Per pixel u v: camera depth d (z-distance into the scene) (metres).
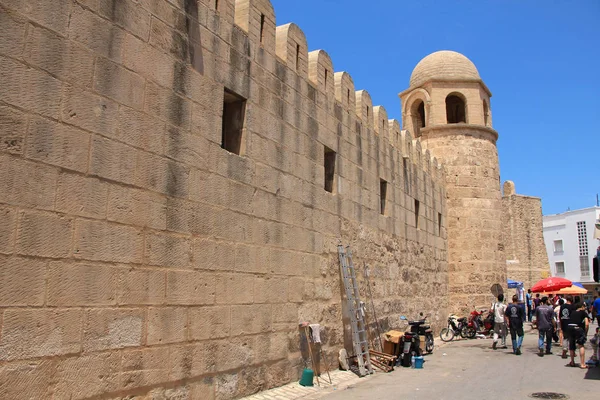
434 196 21.14
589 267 58.75
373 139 15.54
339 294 12.52
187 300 7.72
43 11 5.99
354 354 12.79
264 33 10.34
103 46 6.71
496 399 9.41
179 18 8.10
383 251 15.55
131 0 7.21
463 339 20.62
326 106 12.65
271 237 9.92
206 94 8.52
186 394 7.55
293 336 10.40
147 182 7.21
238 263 8.91
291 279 10.49
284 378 9.97
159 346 7.17
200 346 7.90
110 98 6.75
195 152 8.16
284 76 10.88
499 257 22.97
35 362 5.58
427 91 24.05
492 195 23.23
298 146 11.18
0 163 5.43
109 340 6.44
